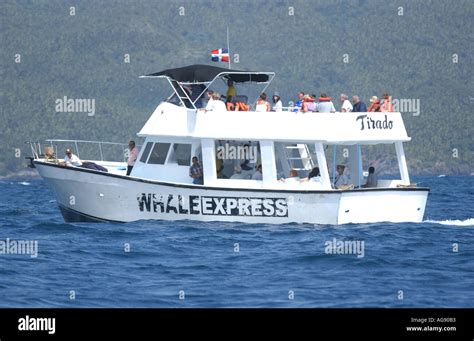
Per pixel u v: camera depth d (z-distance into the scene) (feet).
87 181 283.79
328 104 286.25
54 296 191.11
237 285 202.49
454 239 262.88
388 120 289.33
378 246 247.91
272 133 278.46
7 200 518.78
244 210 277.23
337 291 196.75
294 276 212.23
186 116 283.79
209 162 280.51
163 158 289.12
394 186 295.89
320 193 274.36
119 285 201.67
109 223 285.02
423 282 206.08
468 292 195.93
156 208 281.13
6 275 210.59
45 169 292.20
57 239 261.65
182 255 236.84
